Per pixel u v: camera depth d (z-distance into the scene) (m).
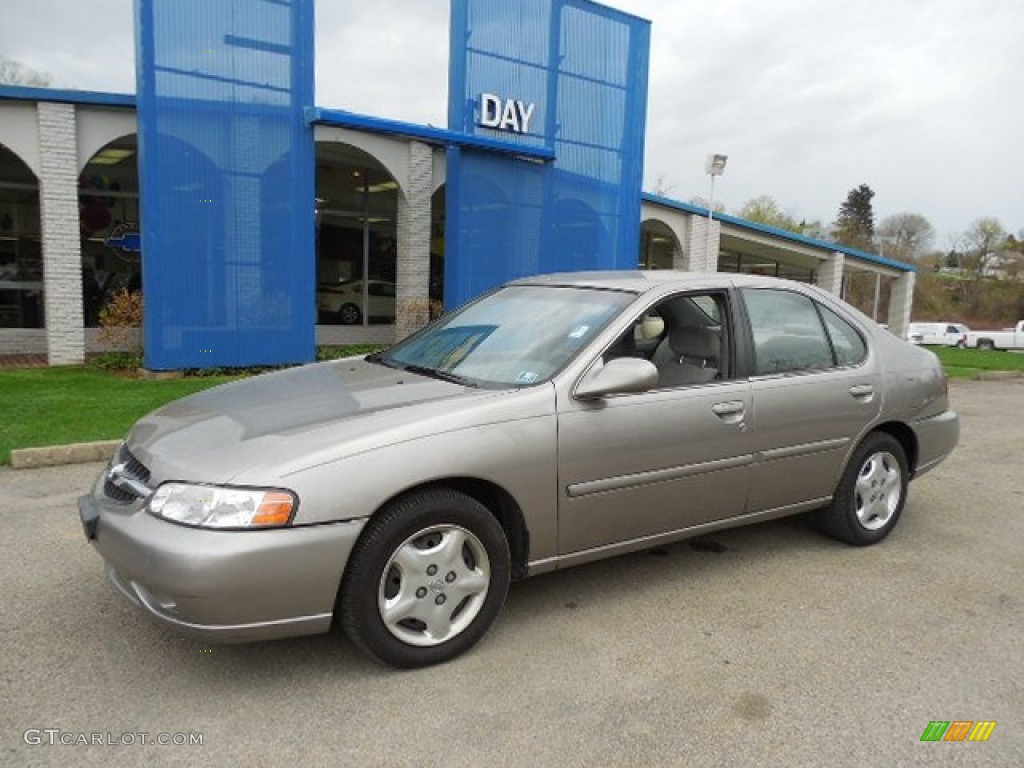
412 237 14.88
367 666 3.30
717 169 16.55
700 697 3.14
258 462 2.99
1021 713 3.10
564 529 3.62
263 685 3.14
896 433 5.12
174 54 10.40
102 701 3.00
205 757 2.68
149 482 3.09
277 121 11.31
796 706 3.10
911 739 2.90
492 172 13.98
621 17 15.28
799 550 4.85
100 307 14.88
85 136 11.38
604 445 3.66
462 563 3.34
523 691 3.14
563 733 2.87
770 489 4.37
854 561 4.69
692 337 4.34
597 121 15.27
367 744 2.78
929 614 3.98
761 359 4.34
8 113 10.88
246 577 2.84
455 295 13.84
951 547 5.00
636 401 3.80
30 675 3.17
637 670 3.34
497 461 3.35
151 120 10.34
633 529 3.87
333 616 3.16
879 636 3.72
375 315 18.50
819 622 3.85
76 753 2.69
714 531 4.24
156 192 10.48
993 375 16.89
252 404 3.65
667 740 2.85
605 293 4.24
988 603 4.14
